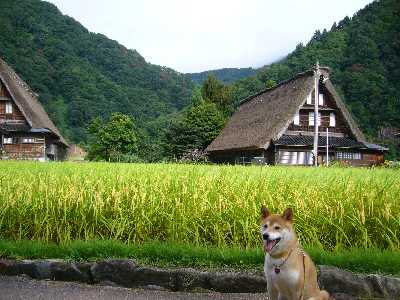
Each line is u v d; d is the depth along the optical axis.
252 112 45.91
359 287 5.13
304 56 95.88
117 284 5.60
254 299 5.08
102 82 116.94
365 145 38.38
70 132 95.75
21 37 107.62
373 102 71.00
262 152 36.72
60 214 7.24
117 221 6.99
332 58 87.25
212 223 6.84
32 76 99.81
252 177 8.60
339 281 5.18
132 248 6.05
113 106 110.75
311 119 39.09
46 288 5.43
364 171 11.66
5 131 43.09
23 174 9.34
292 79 42.41
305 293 4.06
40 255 6.11
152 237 7.00
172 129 55.50
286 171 10.49
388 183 8.03
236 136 43.00
